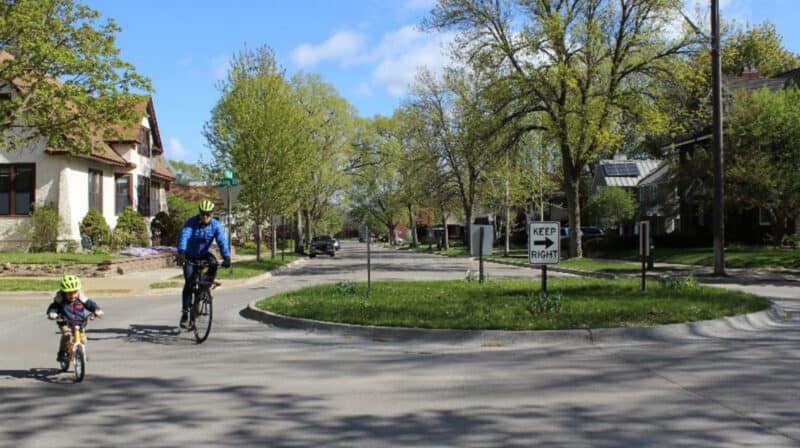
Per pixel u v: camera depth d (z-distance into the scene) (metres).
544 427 6.00
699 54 30.25
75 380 8.08
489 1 32.47
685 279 16.58
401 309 12.78
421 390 7.48
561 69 30.06
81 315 8.30
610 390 7.30
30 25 20.97
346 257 53.81
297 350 10.20
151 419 6.44
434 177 56.47
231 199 26.88
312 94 55.31
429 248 71.12
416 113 55.94
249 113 31.94
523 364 8.83
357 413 6.56
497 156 34.47
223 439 5.81
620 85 32.47
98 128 23.78
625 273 26.73
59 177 30.88
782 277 23.66
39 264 24.98
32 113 22.77
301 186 37.38
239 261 34.91
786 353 9.27
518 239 64.81
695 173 33.09
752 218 37.41
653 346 10.01
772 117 28.05
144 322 13.46
